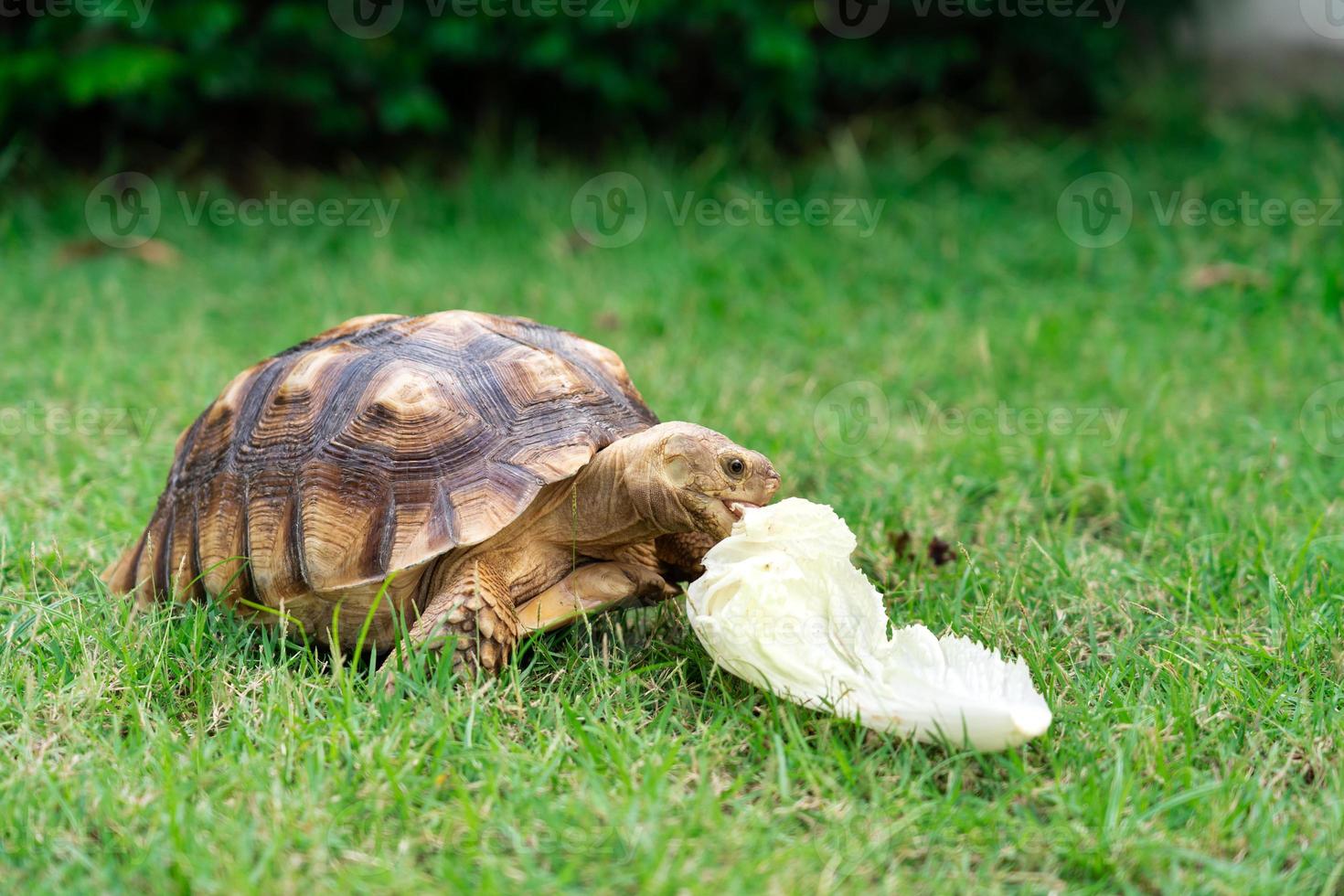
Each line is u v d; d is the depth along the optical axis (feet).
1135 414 16.57
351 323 11.88
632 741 8.72
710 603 9.15
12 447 15.34
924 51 30.07
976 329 20.38
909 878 7.54
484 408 10.22
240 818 7.79
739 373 18.43
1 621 10.72
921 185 28.07
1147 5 33.60
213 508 10.73
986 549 12.60
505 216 26.63
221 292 22.90
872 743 8.91
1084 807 8.06
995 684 8.68
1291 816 8.18
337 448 10.11
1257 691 9.57
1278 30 39.83
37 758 8.60
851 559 12.35
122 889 7.24
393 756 8.48
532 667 9.88
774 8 28.37
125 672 9.60
